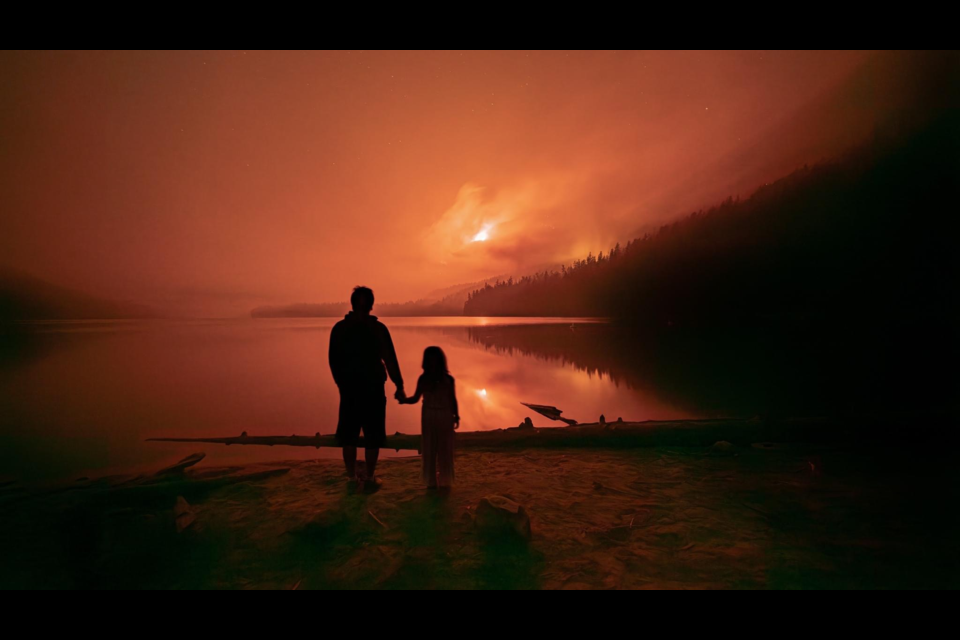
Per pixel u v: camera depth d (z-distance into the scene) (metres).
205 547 3.03
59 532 3.19
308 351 24.03
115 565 2.77
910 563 2.75
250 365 17.72
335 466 5.00
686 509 3.66
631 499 3.91
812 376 13.53
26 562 2.81
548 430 6.13
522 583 2.58
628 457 5.33
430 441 4.20
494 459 5.27
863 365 16.48
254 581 2.63
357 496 4.01
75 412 9.09
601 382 12.88
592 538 3.14
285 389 12.08
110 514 3.46
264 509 3.70
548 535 3.19
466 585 2.57
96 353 22.95
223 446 6.33
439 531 3.27
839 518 3.46
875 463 4.95
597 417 8.39
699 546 3.01
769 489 4.14
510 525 3.09
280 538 3.15
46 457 5.85
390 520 3.47
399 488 4.25
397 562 2.81
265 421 8.34
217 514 3.59
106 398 10.71
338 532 3.23
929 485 4.22
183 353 22.95
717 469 4.81
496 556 2.89
